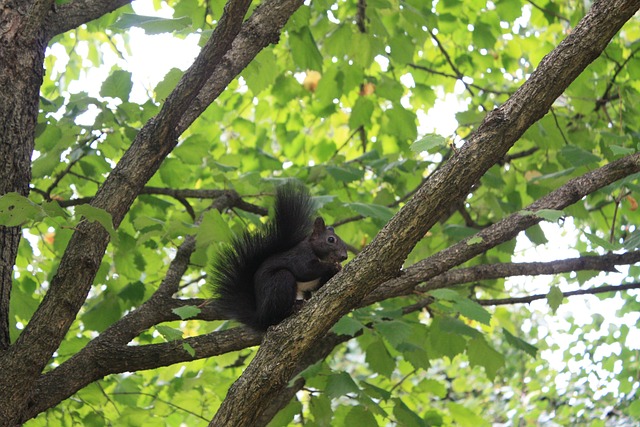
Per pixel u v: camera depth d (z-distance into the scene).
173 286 8.39
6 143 6.97
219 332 7.55
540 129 10.77
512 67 14.52
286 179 10.98
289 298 7.66
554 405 17.70
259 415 5.69
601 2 5.79
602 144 10.76
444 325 9.02
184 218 10.85
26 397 6.25
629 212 12.41
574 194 7.08
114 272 11.03
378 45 11.40
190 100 6.55
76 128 9.79
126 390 10.59
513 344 9.26
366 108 12.59
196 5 10.01
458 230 10.31
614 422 15.37
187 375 11.11
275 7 7.49
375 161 11.52
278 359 5.64
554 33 14.73
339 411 9.29
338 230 12.20
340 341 9.83
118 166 6.76
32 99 7.28
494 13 13.56
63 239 10.41
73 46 13.77
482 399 19.44
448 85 14.91
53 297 6.32
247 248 8.23
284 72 12.94
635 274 12.73
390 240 5.69
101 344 7.18
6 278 6.86
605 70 12.09
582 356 16.06
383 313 9.02
